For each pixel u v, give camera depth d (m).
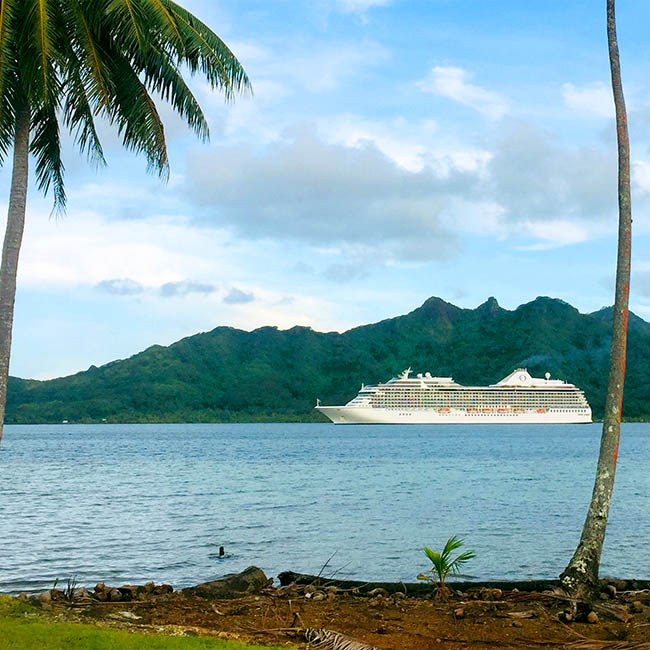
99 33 15.60
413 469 70.75
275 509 38.06
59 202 17.84
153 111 16.62
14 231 14.59
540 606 13.48
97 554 25.44
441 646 11.25
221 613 13.02
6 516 35.50
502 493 46.53
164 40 15.66
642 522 32.22
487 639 11.60
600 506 14.46
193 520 33.81
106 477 61.34
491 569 22.92
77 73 15.38
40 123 16.97
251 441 163.75
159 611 13.09
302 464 79.75
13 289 14.41
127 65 16.52
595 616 12.66
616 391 14.56
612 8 15.34
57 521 33.62
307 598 14.45
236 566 23.44
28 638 10.35
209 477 61.22
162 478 60.06
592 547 14.35
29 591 19.97
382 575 22.02
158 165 17.05
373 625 12.34
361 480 57.34
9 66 14.11
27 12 14.08
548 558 24.62
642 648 11.09
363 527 31.48
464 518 34.31
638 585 15.85
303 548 26.48
